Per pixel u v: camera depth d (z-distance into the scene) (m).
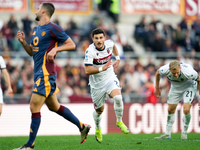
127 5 66.62
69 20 64.38
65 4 63.34
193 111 44.44
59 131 41.97
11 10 60.91
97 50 23.97
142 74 53.53
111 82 24.58
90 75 25.28
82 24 60.31
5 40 54.97
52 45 20.23
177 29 62.00
